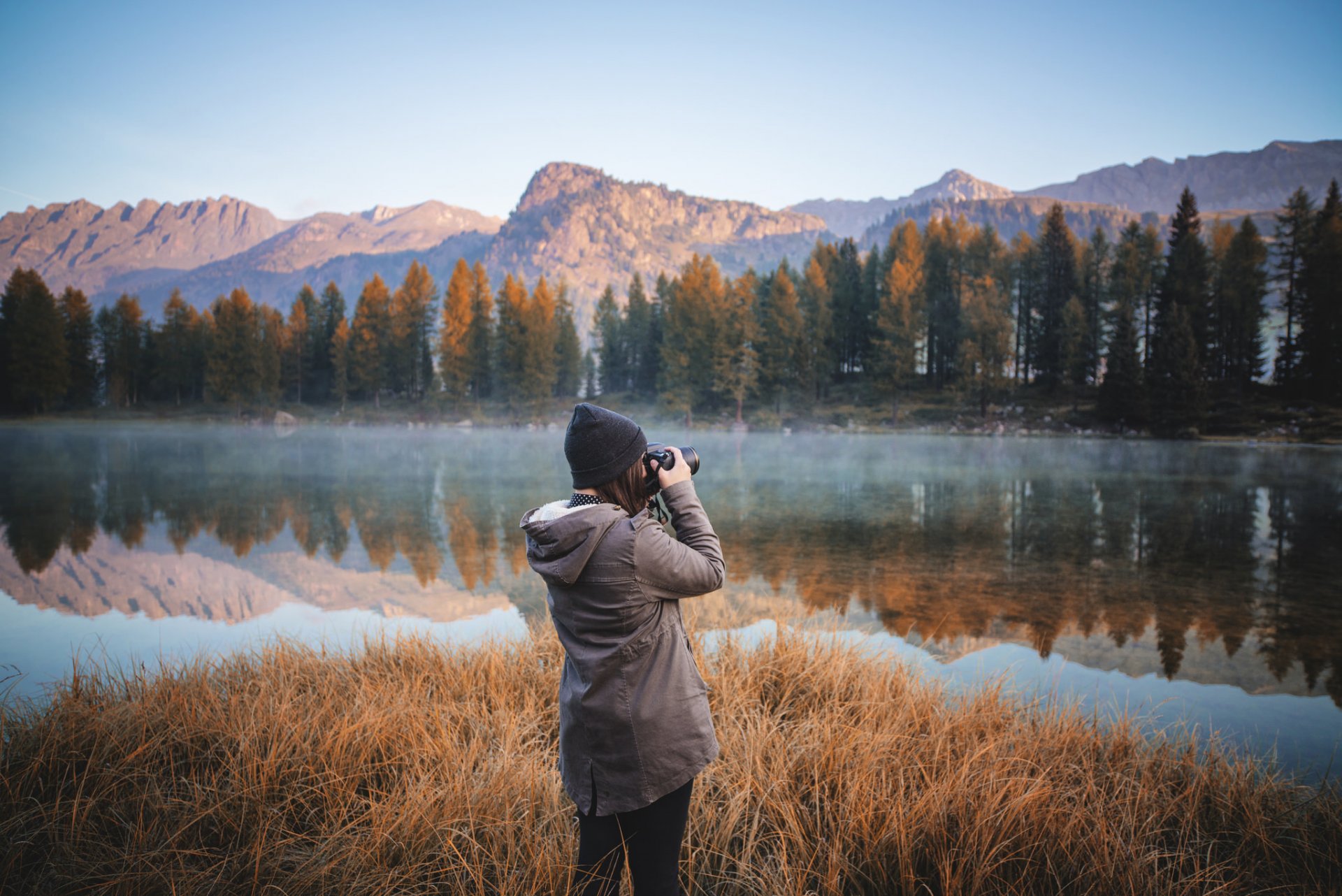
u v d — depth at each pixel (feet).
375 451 111.14
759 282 217.15
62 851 6.83
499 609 21.18
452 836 7.04
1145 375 142.61
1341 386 133.69
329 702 10.12
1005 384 156.76
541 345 198.90
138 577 25.84
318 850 6.93
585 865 5.15
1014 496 52.70
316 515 42.37
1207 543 33.14
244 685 11.40
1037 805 7.64
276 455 100.73
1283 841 7.90
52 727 9.16
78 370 224.53
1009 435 148.46
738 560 28.78
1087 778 8.63
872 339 171.73
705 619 18.94
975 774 8.32
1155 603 21.80
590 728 4.89
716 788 8.57
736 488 59.16
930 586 24.00
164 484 59.98
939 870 6.83
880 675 12.12
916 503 48.83
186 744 9.09
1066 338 163.53
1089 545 32.55
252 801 7.77
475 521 40.34
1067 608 21.12
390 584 24.73
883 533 36.09
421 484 61.57
